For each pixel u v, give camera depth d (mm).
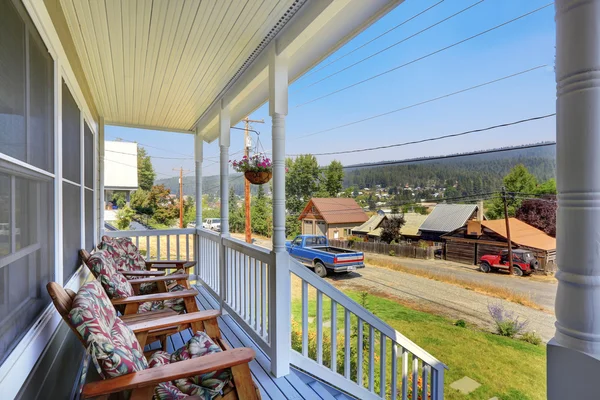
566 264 748
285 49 2184
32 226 1326
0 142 998
